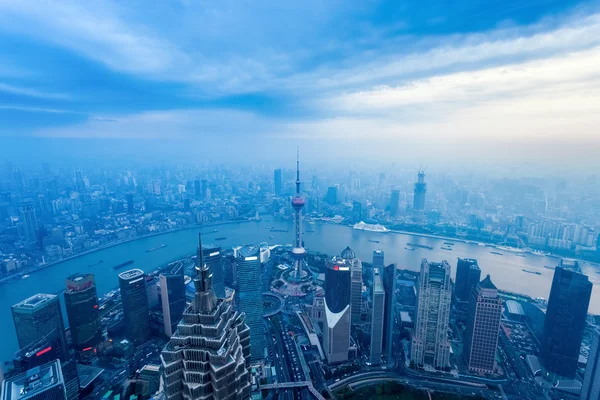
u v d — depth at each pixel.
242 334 164.88
